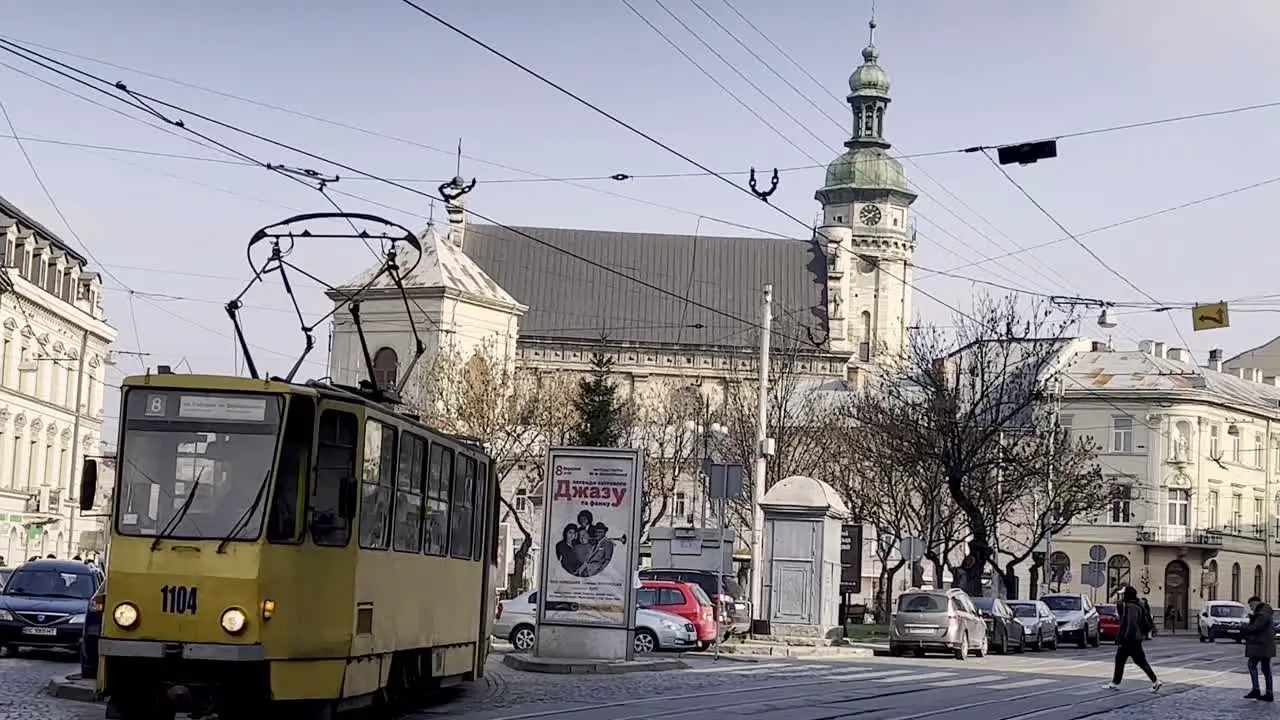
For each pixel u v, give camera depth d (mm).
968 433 63312
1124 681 37656
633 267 131000
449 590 24531
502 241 130625
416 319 95875
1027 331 65000
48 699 23484
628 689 28156
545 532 33531
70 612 32938
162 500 18469
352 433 19516
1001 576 68500
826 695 28031
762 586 46781
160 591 18250
